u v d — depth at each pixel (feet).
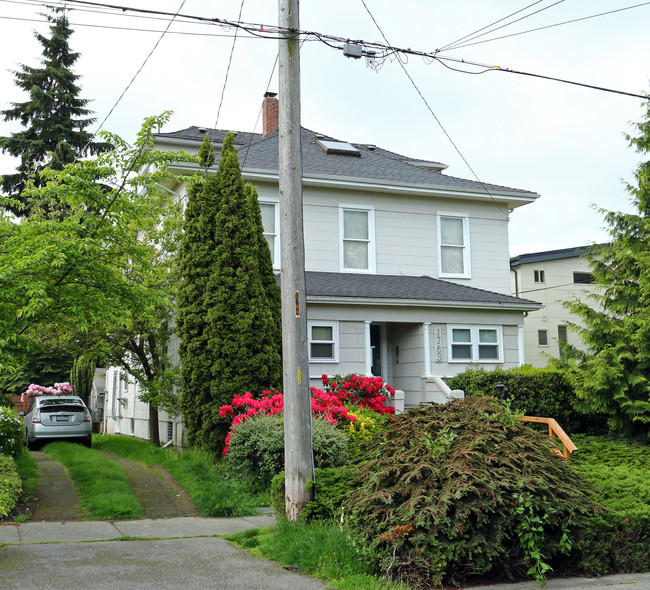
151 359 55.93
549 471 21.18
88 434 56.65
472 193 61.82
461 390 47.80
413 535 18.85
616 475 25.86
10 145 108.68
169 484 35.68
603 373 40.19
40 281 26.20
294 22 26.78
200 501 30.42
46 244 26.63
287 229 25.82
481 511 19.07
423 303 52.80
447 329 54.90
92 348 50.70
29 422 56.29
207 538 24.07
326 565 19.48
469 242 62.75
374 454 22.47
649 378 40.96
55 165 104.94
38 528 25.53
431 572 18.61
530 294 89.20
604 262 45.65
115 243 30.40
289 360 25.05
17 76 114.21
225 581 18.33
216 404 39.78
